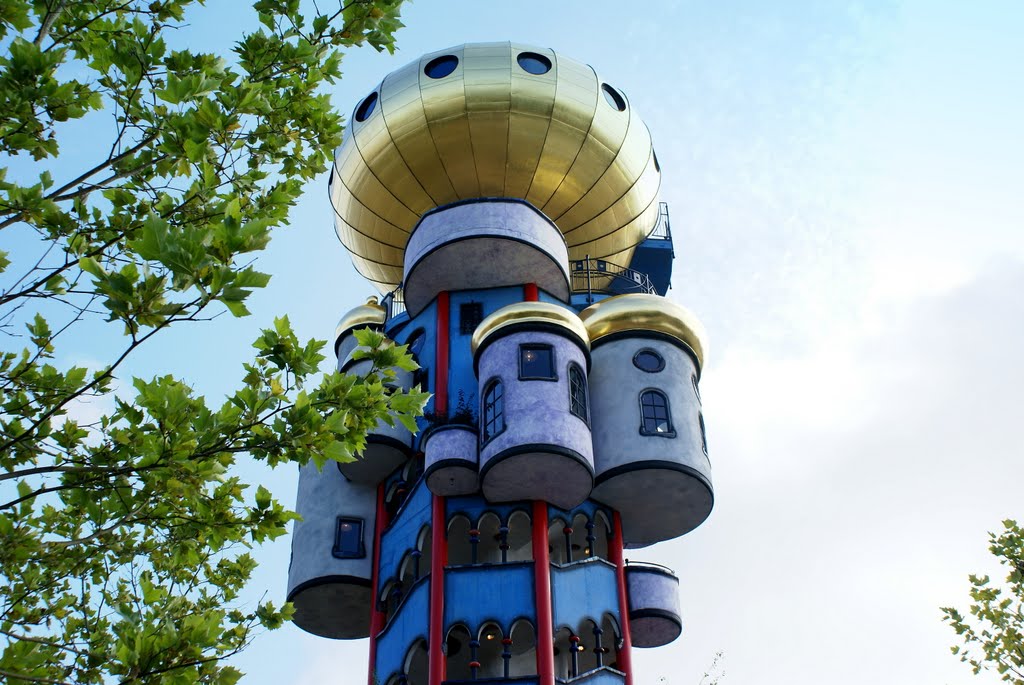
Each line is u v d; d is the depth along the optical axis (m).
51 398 9.26
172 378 8.82
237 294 7.88
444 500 24.09
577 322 25.33
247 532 9.56
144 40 10.02
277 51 10.75
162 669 8.34
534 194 31.22
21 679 7.98
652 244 33.62
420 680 24.73
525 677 21.03
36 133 9.21
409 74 31.64
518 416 23.23
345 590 26.03
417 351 28.38
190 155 9.41
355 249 33.84
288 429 8.89
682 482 24.80
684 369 26.84
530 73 31.00
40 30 9.53
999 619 19.47
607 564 24.09
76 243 9.07
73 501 9.03
